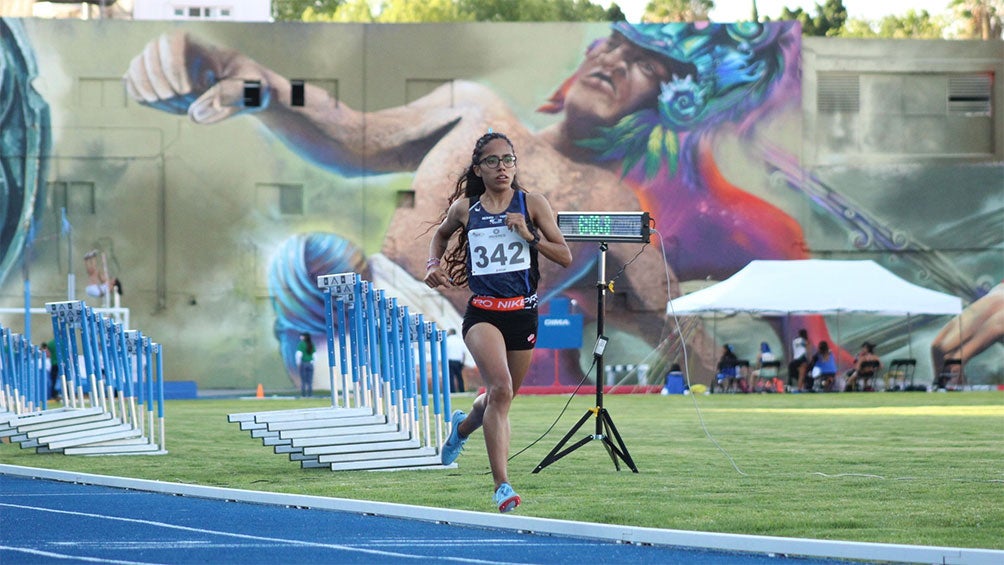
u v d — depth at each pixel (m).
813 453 18.84
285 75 54.88
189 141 54.59
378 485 13.84
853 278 46.31
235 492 12.84
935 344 55.25
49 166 53.97
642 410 34.69
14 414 20.09
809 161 55.69
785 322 54.50
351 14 102.56
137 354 19.31
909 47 56.12
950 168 56.22
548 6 107.44
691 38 55.31
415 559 8.77
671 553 9.15
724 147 55.25
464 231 11.80
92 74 54.19
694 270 54.97
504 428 11.25
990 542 9.52
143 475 15.35
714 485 13.86
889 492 13.12
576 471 15.58
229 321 54.59
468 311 11.62
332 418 16.12
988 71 56.44
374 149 54.97
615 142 55.06
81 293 53.88
